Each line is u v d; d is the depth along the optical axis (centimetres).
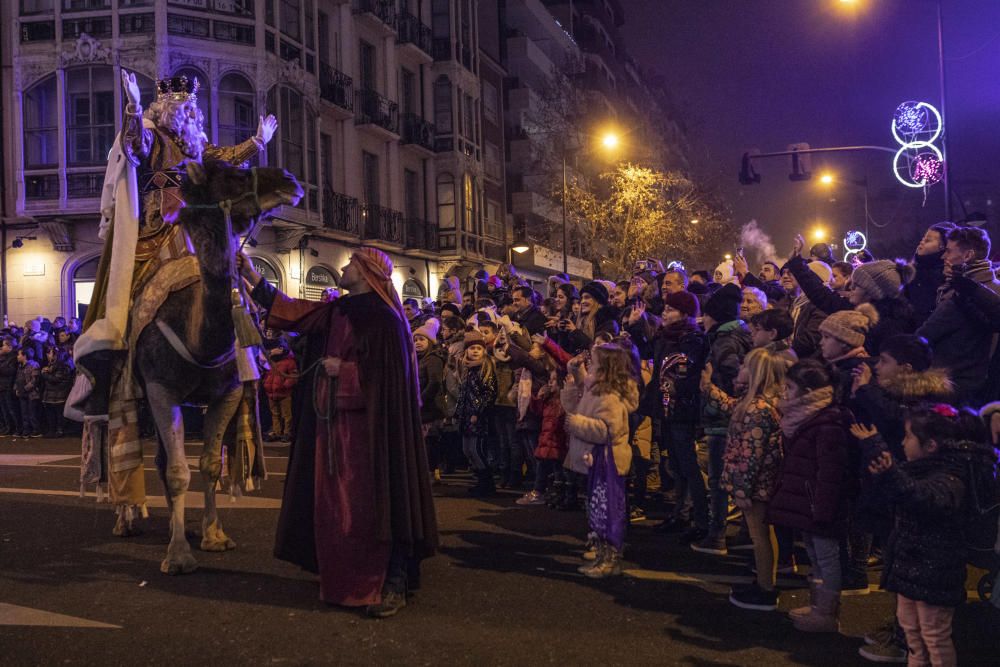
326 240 2844
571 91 4219
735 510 806
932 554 401
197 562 621
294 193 570
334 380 524
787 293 967
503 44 4378
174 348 589
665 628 491
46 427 1759
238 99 2461
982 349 582
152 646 455
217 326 575
